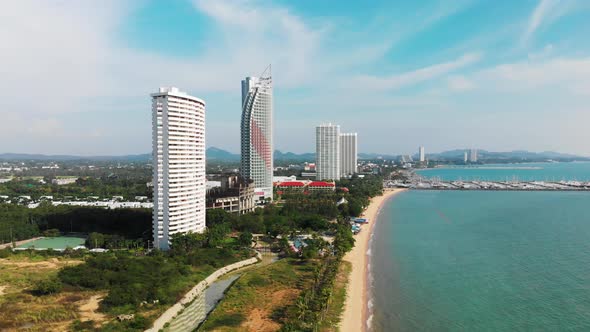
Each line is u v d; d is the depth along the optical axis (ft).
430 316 428.15
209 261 627.46
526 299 467.93
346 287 522.47
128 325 394.11
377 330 395.96
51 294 467.93
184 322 433.07
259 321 412.98
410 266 615.57
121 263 568.82
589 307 440.45
